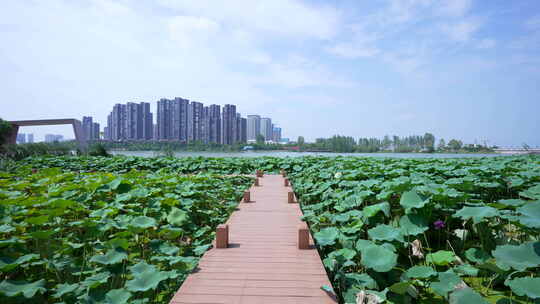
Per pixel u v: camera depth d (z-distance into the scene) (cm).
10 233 411
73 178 828
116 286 321
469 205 457
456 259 350
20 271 331
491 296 304
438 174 891
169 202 511
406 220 388
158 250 345
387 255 302
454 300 246
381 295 270
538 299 226
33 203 476
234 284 286
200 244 458
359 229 394
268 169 1438
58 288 266
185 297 262
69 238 416
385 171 841
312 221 541
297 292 271
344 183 643
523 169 878
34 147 2372
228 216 622
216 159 1573
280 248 386
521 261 258
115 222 402
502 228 416
